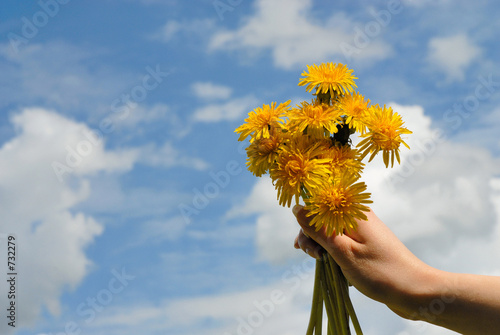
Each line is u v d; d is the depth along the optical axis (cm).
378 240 93
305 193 95
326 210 93
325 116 95
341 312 96
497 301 90
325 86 96
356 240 94
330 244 94
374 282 93
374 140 95
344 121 96
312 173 94
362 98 97
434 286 91
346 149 95
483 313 90
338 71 97
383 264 93
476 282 91
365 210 93
